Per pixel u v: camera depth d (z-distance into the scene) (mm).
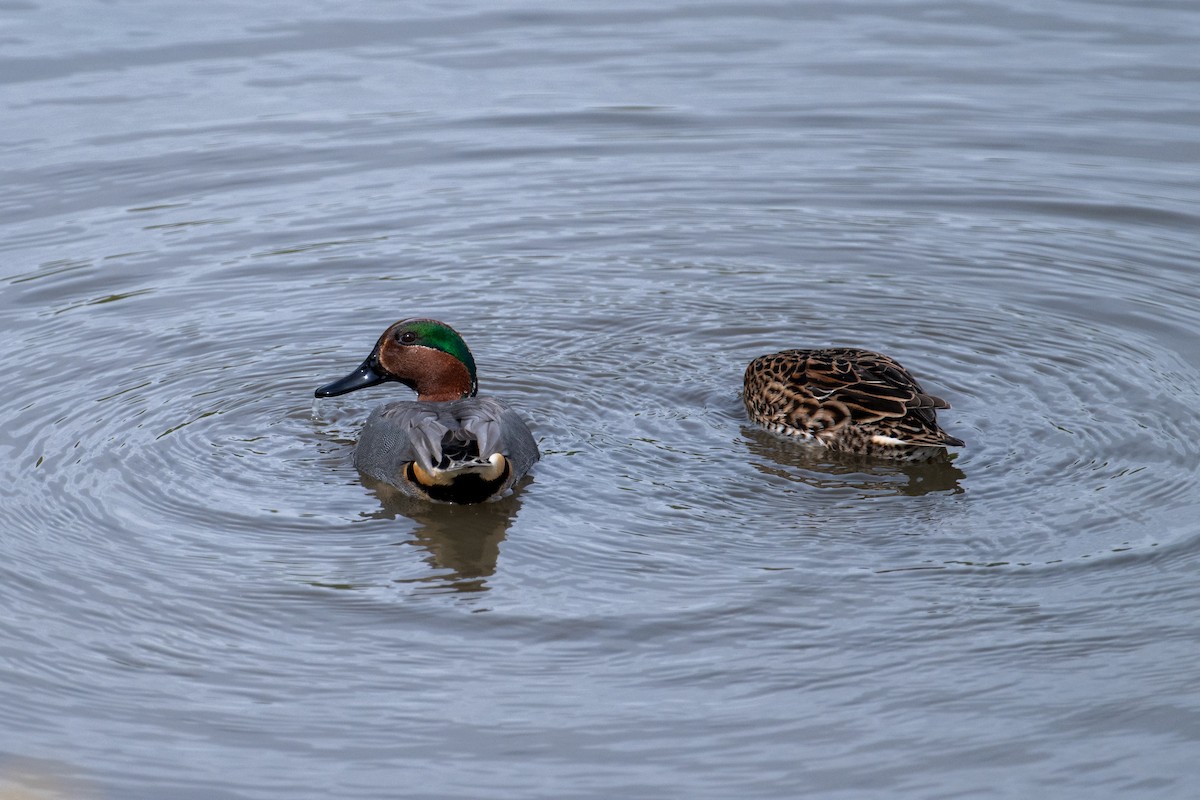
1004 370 14539
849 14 25750
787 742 8945
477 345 15453
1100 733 8938
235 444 13305
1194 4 25500
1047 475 12289
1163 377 14109
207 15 25750
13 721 9242
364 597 10695
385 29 25156
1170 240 17672
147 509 12016
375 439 12742
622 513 11938
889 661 9727
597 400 14273
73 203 18641
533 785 8602
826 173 19812
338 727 9172
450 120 21344
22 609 10508
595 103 21938
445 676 9688
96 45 23969
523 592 10727
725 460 12953
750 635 10070
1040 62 23156
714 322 16016
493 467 11977
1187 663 9586
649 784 8602
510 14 26016
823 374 13266
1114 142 20328
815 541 11344
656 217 18672
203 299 16391
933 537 11328
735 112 21609
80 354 14969
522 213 18766
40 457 12820
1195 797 8344
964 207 18797
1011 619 10148
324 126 21047
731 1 26656
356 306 16344
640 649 9945
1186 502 11656
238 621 10383
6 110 21188
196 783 8656
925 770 8656
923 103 21750
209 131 20781
